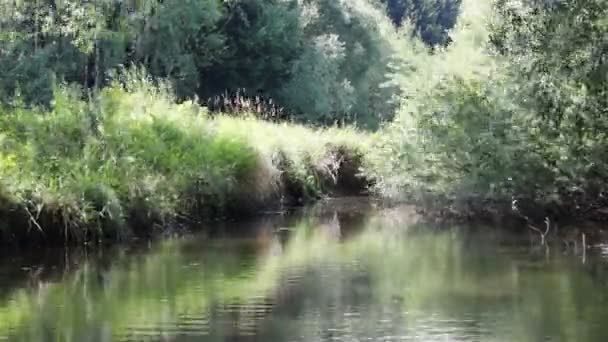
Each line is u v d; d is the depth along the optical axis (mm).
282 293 10109
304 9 45938
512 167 17031
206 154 17078
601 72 15070
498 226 16344
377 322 8836
